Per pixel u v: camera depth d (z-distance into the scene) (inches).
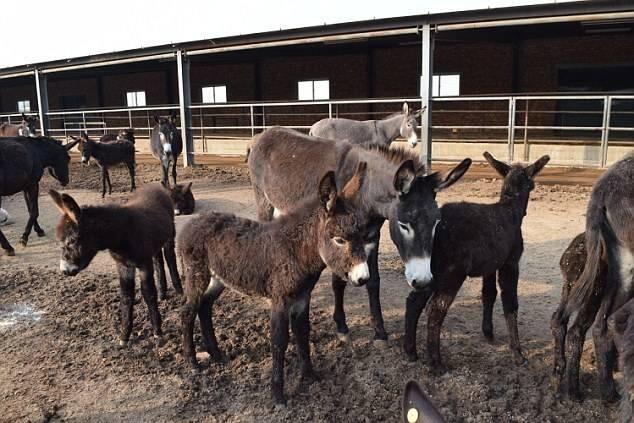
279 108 900.6
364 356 182.5
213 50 610.2
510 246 167.6
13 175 317.4
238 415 153.6
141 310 223.3
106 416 152.8
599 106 681.6
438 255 160.4
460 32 571.2
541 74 697.0
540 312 213.8
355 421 149.3
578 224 342.0
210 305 180.9
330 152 205.9
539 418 146.6
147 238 191.5
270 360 181.6
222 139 810.2
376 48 773.9
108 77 1085.8
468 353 181.3
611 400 149.7
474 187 450.6
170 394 163.2
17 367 179.6
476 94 742.5
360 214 145.8
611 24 520.4
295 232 153.7
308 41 542.9
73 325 209.5
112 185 544.7
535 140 644.1
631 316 71.1
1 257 304.0
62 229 176.2
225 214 174.4
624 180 140.3
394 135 478.0
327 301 232.5
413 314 172.1
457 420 146.5
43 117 833.5
